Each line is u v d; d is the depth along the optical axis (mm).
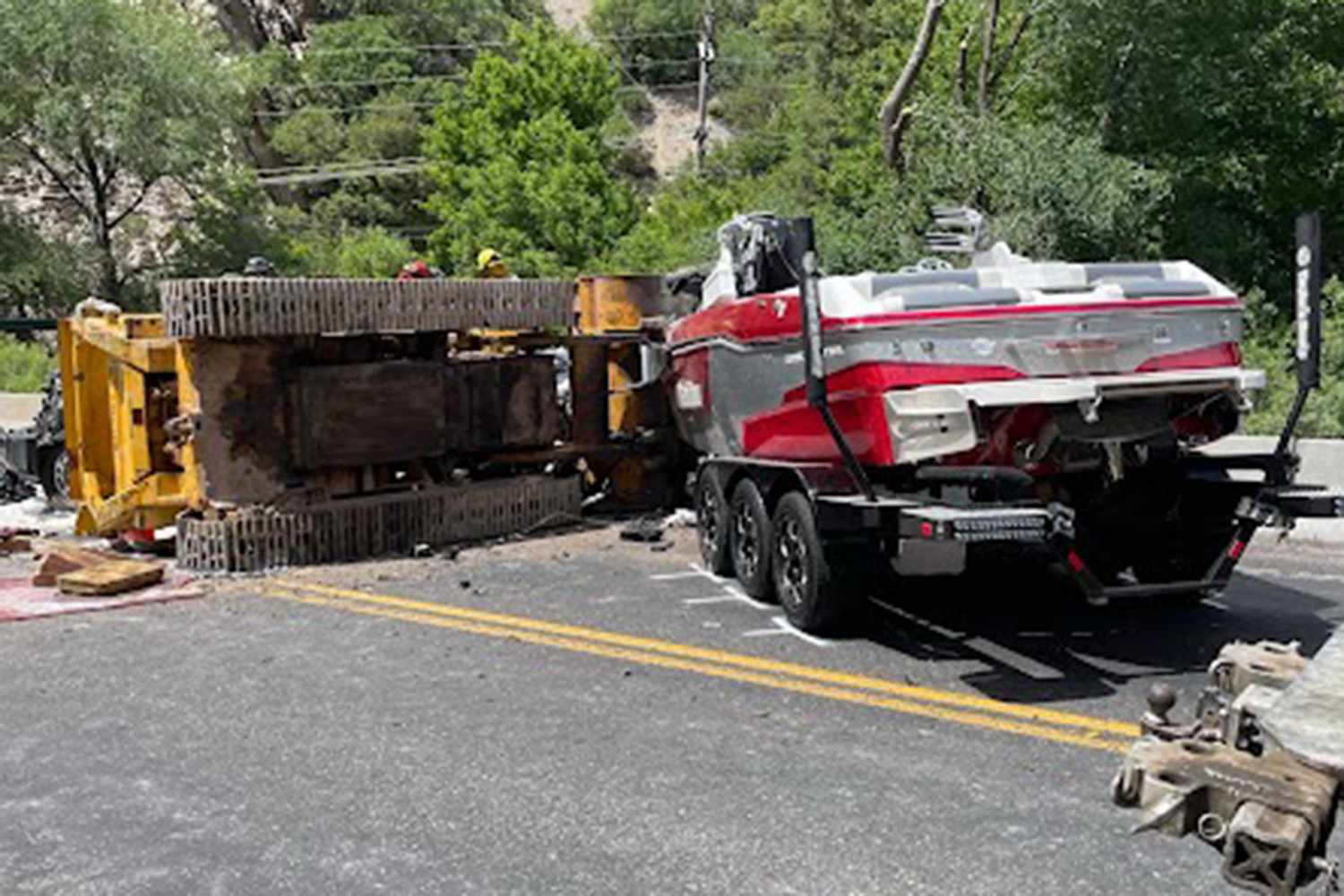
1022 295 6715
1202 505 7477
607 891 4172
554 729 5801
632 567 9562
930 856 4395
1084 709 6004
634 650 7180
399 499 10117
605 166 46875
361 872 4332
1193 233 20297
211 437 9352
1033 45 21828
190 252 42062
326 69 63031
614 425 12055
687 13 81250
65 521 12641
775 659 6941
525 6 83688
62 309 39938
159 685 6637
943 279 6895
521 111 44688
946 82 26453
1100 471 7043
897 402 6531
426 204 44844
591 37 83438
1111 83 20203
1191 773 2396
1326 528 10477
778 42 74688
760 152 55750
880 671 6688
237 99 42406
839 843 4508
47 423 13156
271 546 9492
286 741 5695
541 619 7957
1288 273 20953
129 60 38469
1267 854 2240
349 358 10023
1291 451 7902
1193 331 6906
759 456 8375
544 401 11242
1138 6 19203
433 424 10250
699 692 6359
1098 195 17953
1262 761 2451
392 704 6223
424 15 68500
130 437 10070
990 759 5348
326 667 6930
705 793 5000
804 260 6617
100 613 8305
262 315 9133
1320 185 21172
